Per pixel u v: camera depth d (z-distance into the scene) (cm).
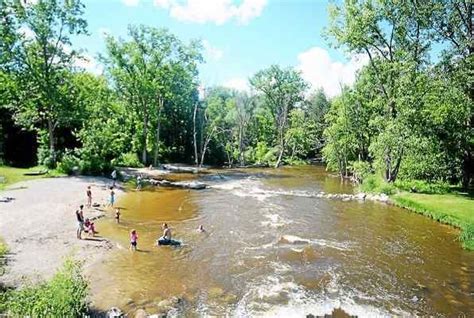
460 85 4219
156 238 2678
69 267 1612
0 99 5025
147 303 1738
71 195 3709
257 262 2288
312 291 1920
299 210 3656
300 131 8819
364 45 4447
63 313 1398
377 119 4578
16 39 4762
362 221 3288
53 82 4997
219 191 4588
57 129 5688
